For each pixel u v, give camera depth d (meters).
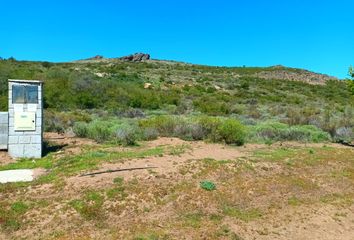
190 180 9.58
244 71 89.19
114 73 59.09
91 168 9.96
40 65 56.47
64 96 34.78
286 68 97.56
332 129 19.80
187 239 7.00
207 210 8.32
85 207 7.77
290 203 9.16
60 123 20.05
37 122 11.88
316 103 47.56
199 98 44.53
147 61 100.50
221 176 10.12
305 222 8.26
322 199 9.65
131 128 15.87
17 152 11.68
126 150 12.82
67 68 58.53
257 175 10.58
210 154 12.35
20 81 11.69
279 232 7.71
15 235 6.89
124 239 6.84
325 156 13.38
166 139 15.70
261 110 35.66
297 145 15.77
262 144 15.52
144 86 49.56
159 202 8.35
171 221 7.73
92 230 7.16
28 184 8.90
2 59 57.72
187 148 13.22
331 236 7.79
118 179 9.13
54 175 9.58
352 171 12.02
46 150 12.93
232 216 8.18
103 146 13.67
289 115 28.89
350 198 9.90
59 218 7.41
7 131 12.35
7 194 8.35
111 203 8.05
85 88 38.09
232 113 33.00
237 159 11.62
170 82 56.88
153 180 9.33
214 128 15.73
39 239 6.77
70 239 6.79
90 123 19.86
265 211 8.60
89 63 82.62
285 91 61.09
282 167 11.45
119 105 35.03
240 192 9.34
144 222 7.59
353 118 27.08
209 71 81.94
